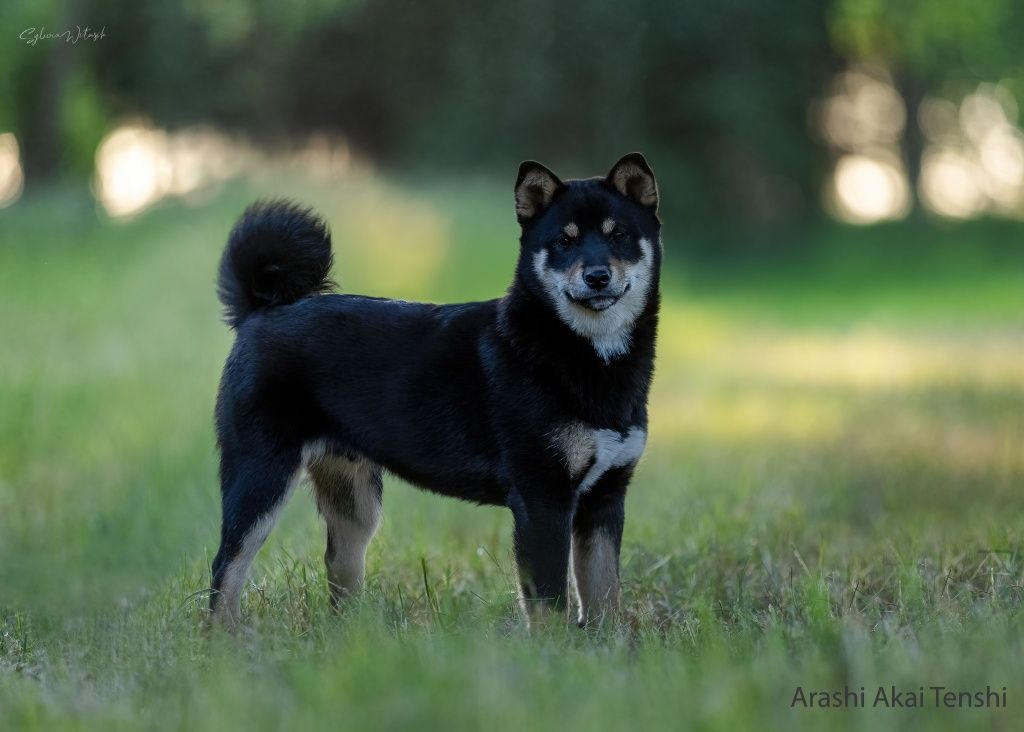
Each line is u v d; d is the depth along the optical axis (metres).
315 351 7.64
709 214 52.97
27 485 11.89
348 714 4.89
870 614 6.74
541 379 7.07
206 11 44.22
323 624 6.73
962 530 9.59
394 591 7.77
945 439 14.48
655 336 7.43
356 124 52.16
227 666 5.79
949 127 55.62
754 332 28.66
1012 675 5.13
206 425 13.12
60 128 41.34
